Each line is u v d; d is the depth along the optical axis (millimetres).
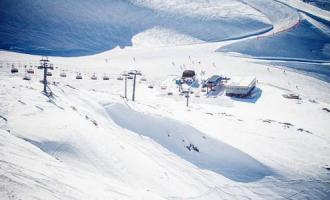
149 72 86875
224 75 88375
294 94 69438
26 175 8805
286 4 197125
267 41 136000
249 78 75812
